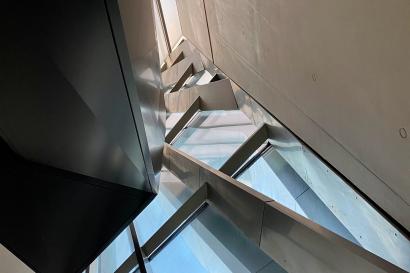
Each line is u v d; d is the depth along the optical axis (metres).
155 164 5.22
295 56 3.45
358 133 2.85
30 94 2.27
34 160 2.84
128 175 4.06
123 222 4.51
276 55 3.96
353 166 3.21
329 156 3.67
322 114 3.39
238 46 5.42
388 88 2.27
